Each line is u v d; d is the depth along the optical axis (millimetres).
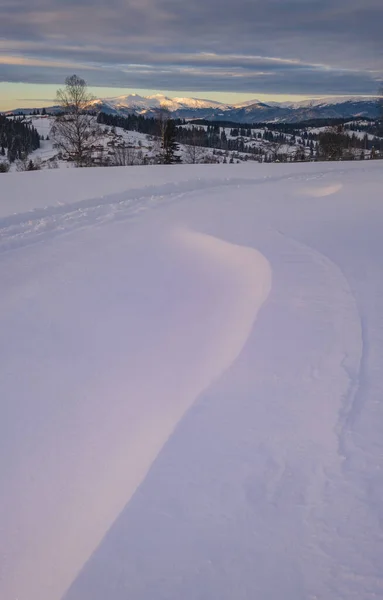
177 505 2604
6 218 9188
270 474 2773
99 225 9492
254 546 2330
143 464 3023
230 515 2518
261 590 2119
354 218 9469
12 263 7395
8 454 3453
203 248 8055
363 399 3385
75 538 2611
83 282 6656
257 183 14914
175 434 3180
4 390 4223
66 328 5348
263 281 5965
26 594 2340
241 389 3621
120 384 4254
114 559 2314
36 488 3115
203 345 4820
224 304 5812
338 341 4203
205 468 2855
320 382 3617
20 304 5961
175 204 11523
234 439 3086
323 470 2777
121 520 2527
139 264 7359
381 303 4977
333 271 6059
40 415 3877
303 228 8750
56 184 13094
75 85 28234
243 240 8055
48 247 8148
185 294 6223
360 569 2180
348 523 2422
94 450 3434
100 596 2150
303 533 2383
